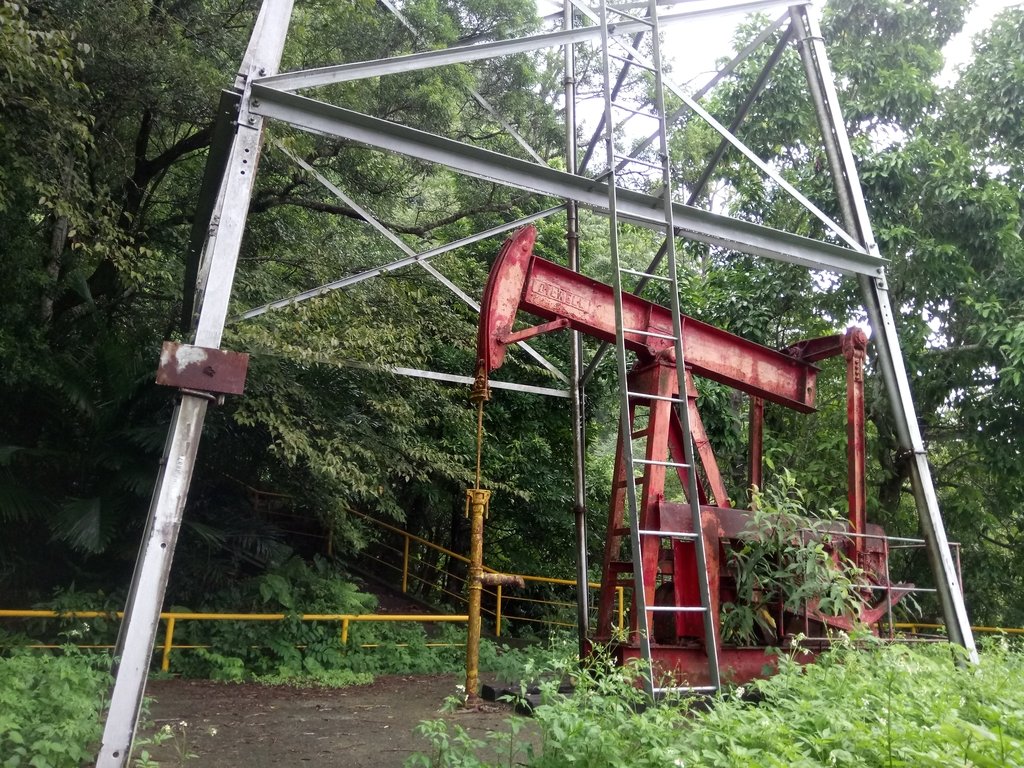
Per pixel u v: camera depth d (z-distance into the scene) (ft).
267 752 15.76
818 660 18.70
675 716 12.51
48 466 28.07
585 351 44.21
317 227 39.52
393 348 29.14
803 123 39.91
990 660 19.52
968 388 36.70
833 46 40.98
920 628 38.50
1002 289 35.35
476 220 47.44
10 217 27.20
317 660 26.84
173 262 34.37
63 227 31.76
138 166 33.60
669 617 23.26
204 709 20.10
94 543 24.30
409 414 32.42
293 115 17.39
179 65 29.32
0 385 27.55
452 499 44.75
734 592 22.21
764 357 25.34
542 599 46.57
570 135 30.01
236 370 15.05
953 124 39.70
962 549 40.63
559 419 44.93
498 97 41.73
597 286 22.93
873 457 39.24
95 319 29.53
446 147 19.13
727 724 12.06
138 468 26.96
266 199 35.63
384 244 37.93
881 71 38.63
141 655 13.32
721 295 39.19
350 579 38.96
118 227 31.30
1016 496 39.14
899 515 42.04
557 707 12.16
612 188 19.62
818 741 10.89
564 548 47.50
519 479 43.21
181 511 14.21
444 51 18.80
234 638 26.48
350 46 34.83
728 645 21.50
